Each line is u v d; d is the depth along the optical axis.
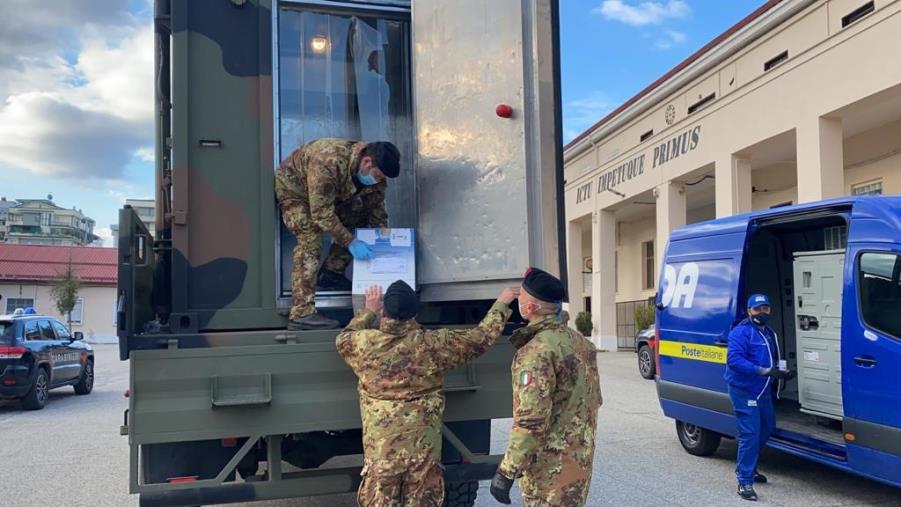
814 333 7.20
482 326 3.71
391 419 3.49
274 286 3.97
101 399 13.68
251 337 3.71
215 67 3.93
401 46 4.70
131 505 5.88
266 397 3.55
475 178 4.06
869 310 5.45
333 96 4.57
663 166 17.20
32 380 11.78
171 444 3.67
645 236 23.69
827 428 6.90
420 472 3.49
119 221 3.52
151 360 3.46
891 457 5.16
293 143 4.46
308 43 4.53
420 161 4.30
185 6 3.89
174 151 3.86
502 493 3.01
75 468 7.33
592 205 21.91
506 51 3.95
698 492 6.09
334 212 3.93
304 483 3.70
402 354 3.54
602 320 21.27
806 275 7.37
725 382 6.59
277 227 4.07
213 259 3.90
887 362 5.22
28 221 94.75
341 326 4.34
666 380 7.88
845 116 12.00
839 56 11.48
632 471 6.84
